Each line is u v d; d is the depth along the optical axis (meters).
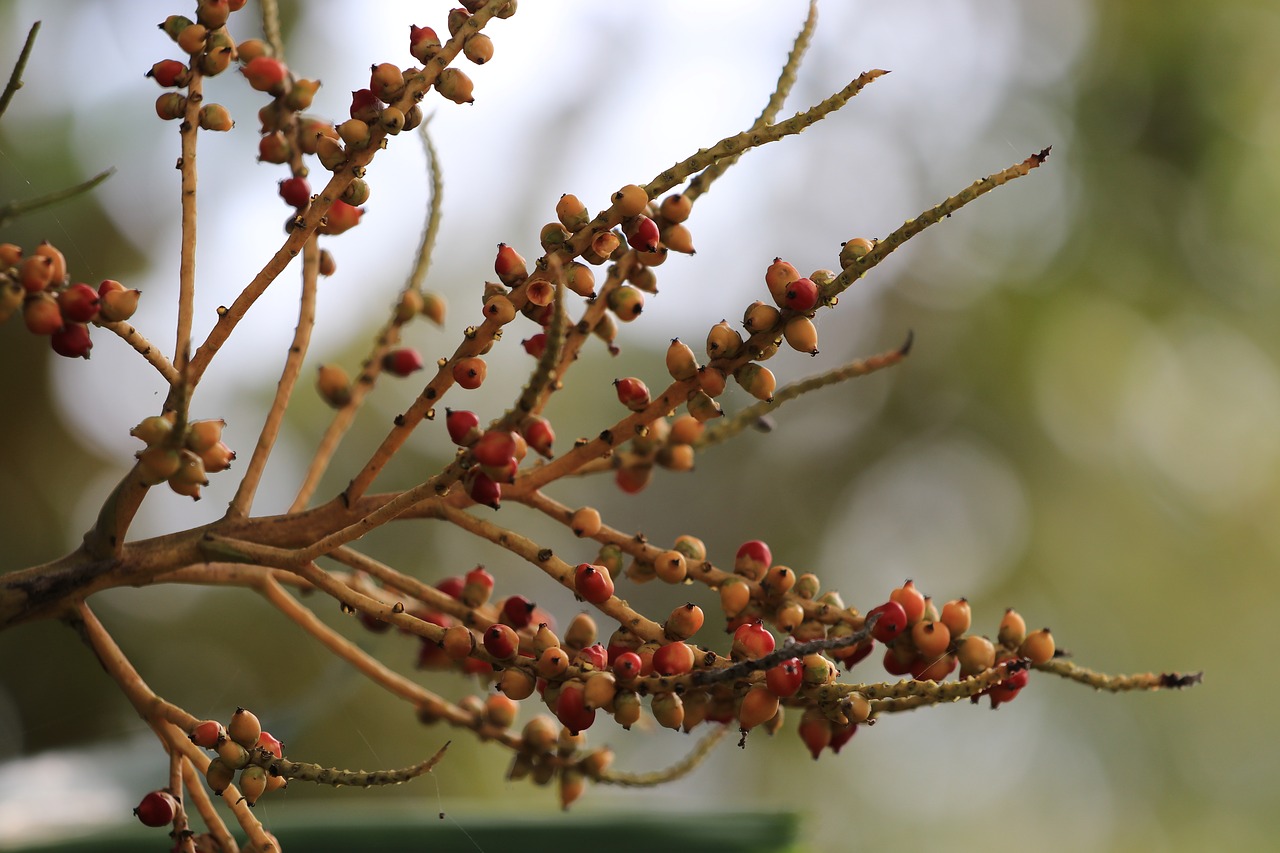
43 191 4.95
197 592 5.41
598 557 1.51
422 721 1.72
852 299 7.68
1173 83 7.80
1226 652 7.80
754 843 2.07
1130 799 7.68
